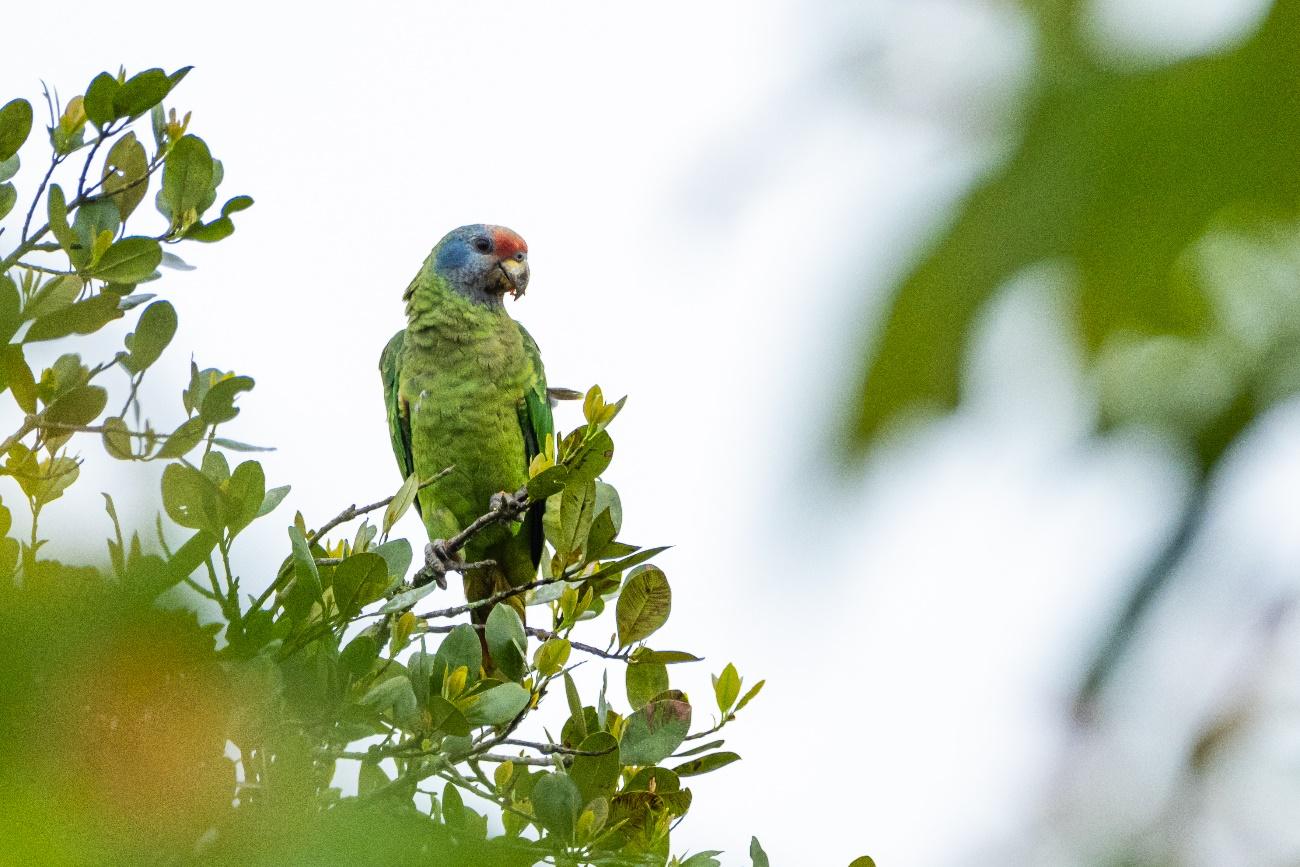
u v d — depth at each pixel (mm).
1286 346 2525
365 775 6008
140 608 1953
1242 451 2613
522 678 6156
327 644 5402
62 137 5836
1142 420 2588
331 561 5566
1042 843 3555
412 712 5605
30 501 5629
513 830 6320
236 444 5465
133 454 5453
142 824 1949
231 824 2072
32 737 1721
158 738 2035
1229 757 3256
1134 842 3371
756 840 5941
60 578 1906
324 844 1914
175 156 5902
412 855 1963
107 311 5414
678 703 6242
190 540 4555
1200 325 2500
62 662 1769
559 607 6637
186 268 6020
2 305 4875
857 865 6168
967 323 2201
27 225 5590
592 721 6258
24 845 1636
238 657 4465
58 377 5570
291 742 4426
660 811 6090
